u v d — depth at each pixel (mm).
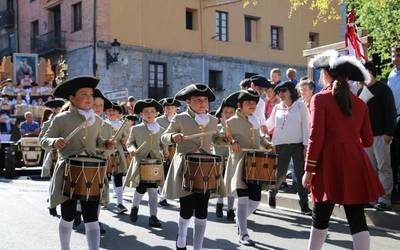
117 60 27656
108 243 7238
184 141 6422
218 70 32125
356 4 21406
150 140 8641
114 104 9820
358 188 4832
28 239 7344
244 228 7102
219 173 6164
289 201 9812
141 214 9477
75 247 6961
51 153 9281
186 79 30797
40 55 32344
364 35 11438
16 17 36500
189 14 31734
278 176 9250
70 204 5586
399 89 8820
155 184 8344
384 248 6789
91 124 5789
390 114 8031
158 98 29875
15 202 10500
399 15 19750
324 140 4949
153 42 29656
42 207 9922
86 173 5395
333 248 6793
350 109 4949
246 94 7145
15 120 18500
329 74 5148
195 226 6230
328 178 4875
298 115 9000
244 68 33219
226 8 32656
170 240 7422
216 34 32219
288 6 35469
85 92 5754
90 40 28516
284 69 35062
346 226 8109
